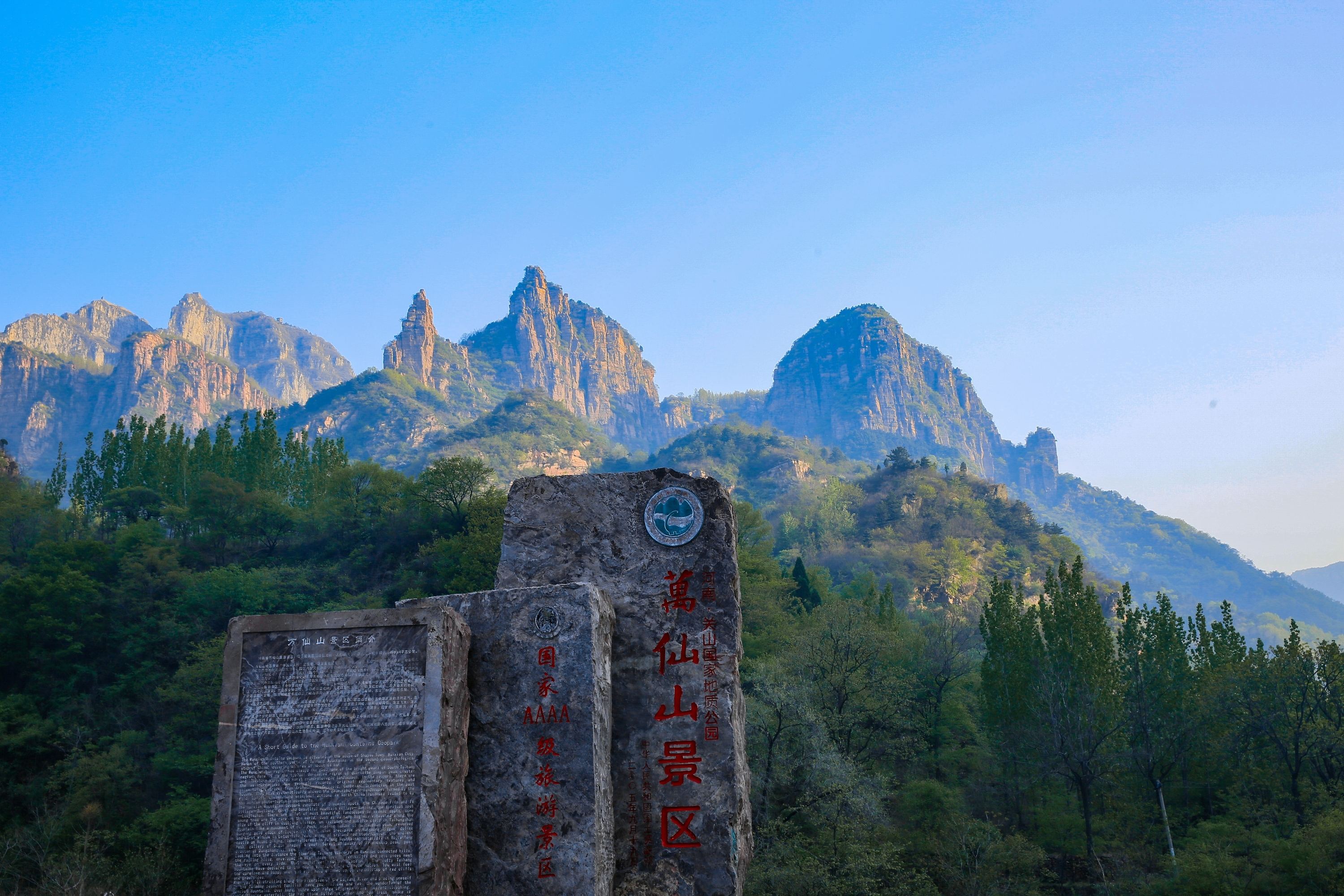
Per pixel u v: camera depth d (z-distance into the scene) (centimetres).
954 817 3117
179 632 4391
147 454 7138
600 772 816
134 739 3725
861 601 5284
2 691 4231
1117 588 13512
